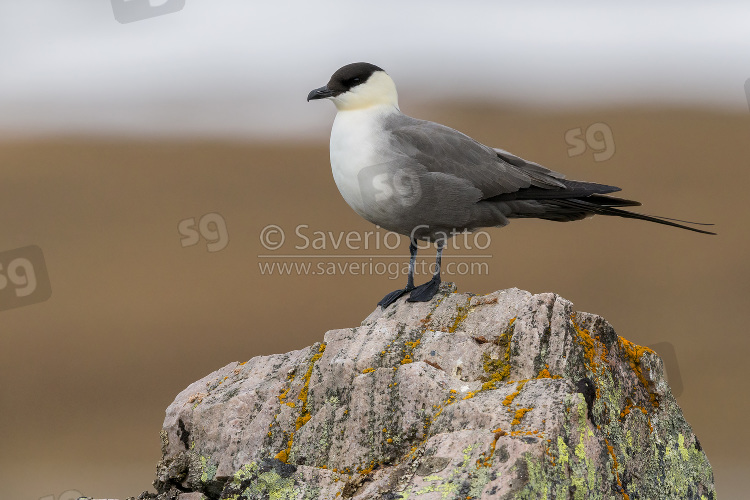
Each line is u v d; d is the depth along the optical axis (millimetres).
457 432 6645
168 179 27422
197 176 27875
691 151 29828
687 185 27062
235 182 27266
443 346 7777
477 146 9938
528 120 34531
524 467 6215
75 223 23938
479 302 8438
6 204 25000
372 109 10102
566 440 6605
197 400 8492
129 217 24297
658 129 32062
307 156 30562
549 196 9828
